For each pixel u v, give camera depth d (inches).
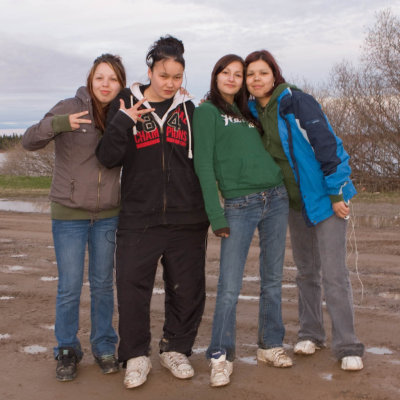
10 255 290.5
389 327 166.1
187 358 137.1
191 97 130.6
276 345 139.1
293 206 142.3
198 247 134.0
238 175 129.5
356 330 163.9
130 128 125.8
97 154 125.0
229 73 130.3
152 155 126.3
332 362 139.8
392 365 137.0
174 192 128.0
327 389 123.5
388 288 211.3
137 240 128.5
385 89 659.4
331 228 133.8
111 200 131.0
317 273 146.3
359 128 658.2
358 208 458.0
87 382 130.3
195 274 134.0
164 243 129.9
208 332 167.3
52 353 150.3
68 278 130.7
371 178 636.7
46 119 124.9
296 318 178.4
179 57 122.7
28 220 433.7
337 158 126.7
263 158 131.6
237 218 130.1
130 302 128.3
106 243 134.1
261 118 136.9
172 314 135.9
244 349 151.2
